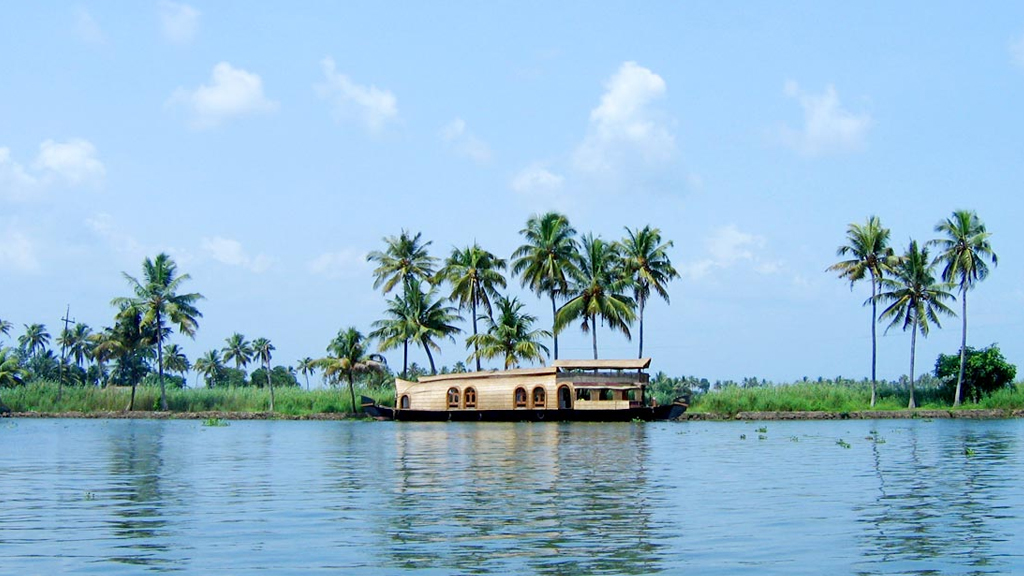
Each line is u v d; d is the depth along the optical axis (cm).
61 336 14062
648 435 5131
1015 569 1414
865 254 8525
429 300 8781
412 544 1616
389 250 9225
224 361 15975
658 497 2219
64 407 9869
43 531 1766
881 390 8850
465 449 3966
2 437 5319
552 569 1422
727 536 1681
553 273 8231
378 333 8881
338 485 2517
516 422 7288
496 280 8700
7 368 10900
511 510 2005
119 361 14325
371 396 9194
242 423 7819
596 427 6284
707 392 8662
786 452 3697
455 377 7625
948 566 1434
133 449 4153
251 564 1466
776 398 8319
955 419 7431
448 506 2070
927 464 3103
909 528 1761
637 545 1600
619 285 8125
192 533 1734
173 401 9825
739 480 2588
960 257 8175
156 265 9962
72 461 3438
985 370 8494
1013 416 7725
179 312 9806
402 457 3519
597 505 2080
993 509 2002
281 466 3150
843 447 4003
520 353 8188
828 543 1616
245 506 2094
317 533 1727
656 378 16188
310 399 9488
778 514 1938
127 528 1795
